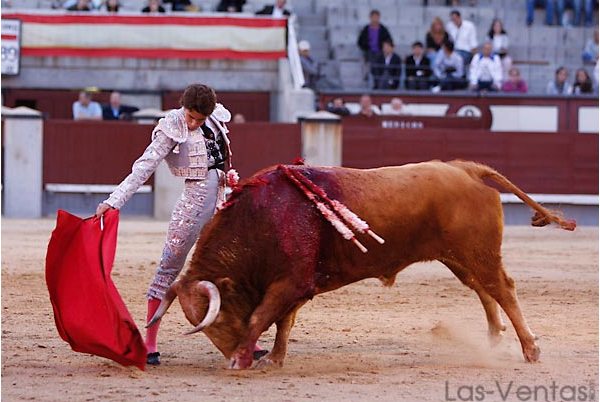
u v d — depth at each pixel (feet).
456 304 62.95
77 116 138.72
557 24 167.73
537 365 44.91
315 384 40.24
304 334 52.31
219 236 42.47
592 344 50.19
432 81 148.15
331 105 139.74
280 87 150.30
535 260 88.38
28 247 90.38
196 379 41.01
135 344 42.32
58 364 43.83
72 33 149.18
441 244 44.57
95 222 43.21
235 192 42.86
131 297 64.18
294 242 42.22
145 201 132.57
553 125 146.41
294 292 42.37
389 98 143.95
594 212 134.92
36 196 131.03
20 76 150.20
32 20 148.97
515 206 134.41
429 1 168.86
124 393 38.29
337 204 42.50
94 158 131.95
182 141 43.65
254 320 42.22
